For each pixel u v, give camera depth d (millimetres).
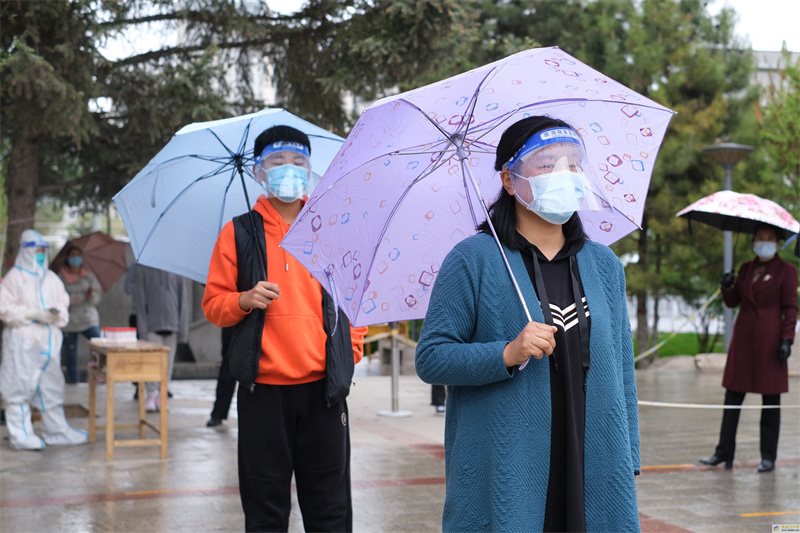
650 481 6043
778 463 6750
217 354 14203
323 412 3359
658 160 15094
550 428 2227
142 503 5297
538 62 2439
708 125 15086
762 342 6398
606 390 2277
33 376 7199
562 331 2270
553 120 2357
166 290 9703
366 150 2496
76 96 8500
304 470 3375
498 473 2201
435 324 2311
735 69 16250
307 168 3494
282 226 3441
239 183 4152
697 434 8086
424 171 2689
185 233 4176
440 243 2756
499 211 2383
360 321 2707
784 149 15734
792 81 16516
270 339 3287
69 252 11945
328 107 10734
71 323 11836
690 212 6723
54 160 11352
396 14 9352
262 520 3293
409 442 7465
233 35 10508
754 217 6359
